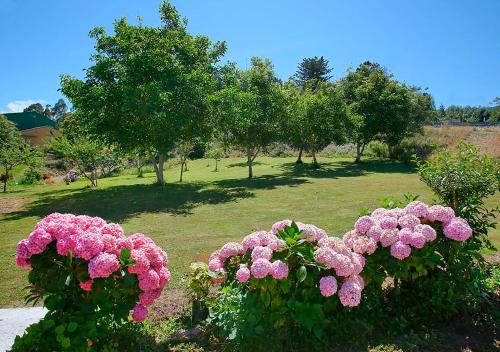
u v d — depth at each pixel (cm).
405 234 348
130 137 1836
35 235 300
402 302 377
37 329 293
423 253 353
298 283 317
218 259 372
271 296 315
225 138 2292
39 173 2792
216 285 427
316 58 6781
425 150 3206
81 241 295
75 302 309
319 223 1012
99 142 1994
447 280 363
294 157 4150
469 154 484
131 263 302
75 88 1769
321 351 317
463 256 370
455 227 356
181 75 1794
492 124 4550
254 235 352
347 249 335
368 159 3584
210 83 1939
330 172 2594
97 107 1736
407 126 3209
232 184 2070
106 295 304
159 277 325
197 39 2195
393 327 353
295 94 2862
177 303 450
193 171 3111
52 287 306
